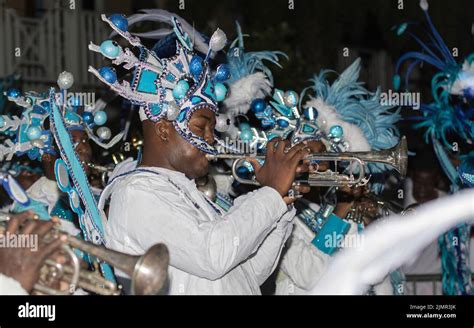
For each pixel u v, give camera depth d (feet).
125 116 15.12
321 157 11.22
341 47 28.37
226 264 9.93
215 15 26.25
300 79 22.82
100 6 27.71
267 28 24.63
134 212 10.12
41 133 11.66
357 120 15.28
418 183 20.67
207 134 10.80
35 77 26.58
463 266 17.56
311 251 13.88
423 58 19.35
